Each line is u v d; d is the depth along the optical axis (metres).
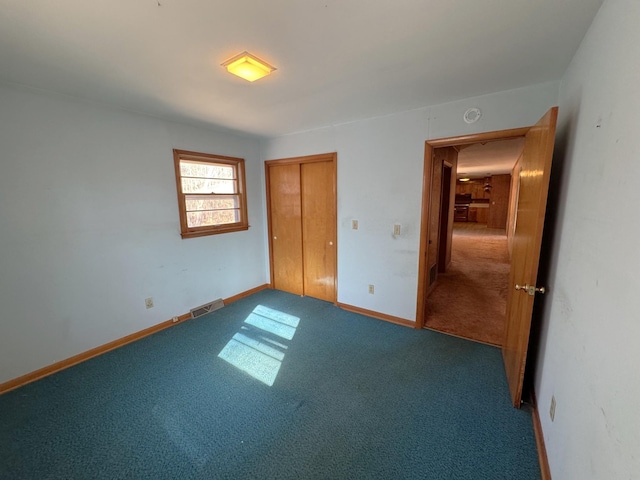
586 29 1.40
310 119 3.01
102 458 1.56
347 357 2.52
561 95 1.99
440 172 4.10
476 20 1.34
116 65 1.75
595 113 1.21
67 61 1.70
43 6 1.19
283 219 4.09
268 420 1.81
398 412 1.87
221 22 1.33
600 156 1.11
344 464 1.51
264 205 4.20
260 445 1.63
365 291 3.37
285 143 3.77
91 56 1.64
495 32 1.44
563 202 1.62
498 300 3.83
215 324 3.19
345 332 2.98
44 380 2.23
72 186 2.36
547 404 1.57
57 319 2.35
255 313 3.48
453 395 2.02
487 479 1.42
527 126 2.20
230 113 2.77
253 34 1.44
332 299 3.81
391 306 3.20
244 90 2.18
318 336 2.90
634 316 0.75
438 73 1.92
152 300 2.98
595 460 0.92
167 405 1.95
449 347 2.67
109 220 2.60
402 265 3.05
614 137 0.98
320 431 1.73
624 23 0.96
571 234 1.41
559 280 1.56
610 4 1.10
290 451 1.59
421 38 1.50
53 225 2.28
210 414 1.87
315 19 1.32
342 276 3.54
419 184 2.81
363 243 3.29
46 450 1.61
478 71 1.90
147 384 2.17
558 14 1.29
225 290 3.77
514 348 2.03
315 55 1.66
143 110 2.67
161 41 1.49
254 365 2.41
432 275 4.23
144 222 2.85
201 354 2.58
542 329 1.87
